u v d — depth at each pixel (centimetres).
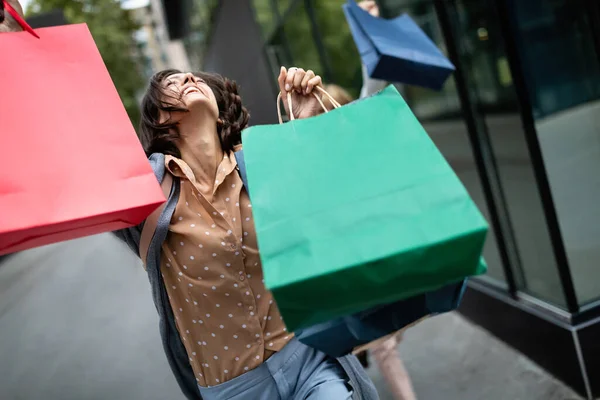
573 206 320
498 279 398
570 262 320
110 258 1141
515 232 360
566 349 319
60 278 1090
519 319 359
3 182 138
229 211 183
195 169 183
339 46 715
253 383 189
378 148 135
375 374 384
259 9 1209
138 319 673
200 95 182
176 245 181
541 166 313
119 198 143
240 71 1628
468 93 371
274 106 1271
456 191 123
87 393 496
